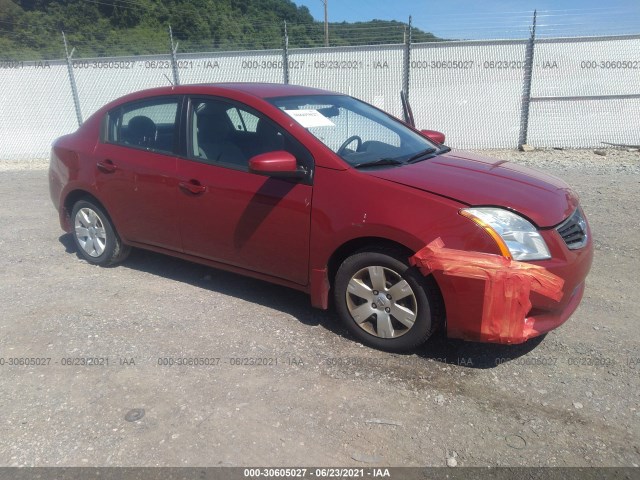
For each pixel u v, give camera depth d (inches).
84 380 129.2
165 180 169.8
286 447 107.1
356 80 533.6
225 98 163.9
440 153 171.9
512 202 130.3
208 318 159.2
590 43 499.8
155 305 168.1
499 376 130.0
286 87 180.1
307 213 143.6
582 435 109.8
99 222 196.5
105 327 154.3
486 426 112.7
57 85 569.9
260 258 156.3
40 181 396.8
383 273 136.9
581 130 520.1
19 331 153.0
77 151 194.9
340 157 144.9
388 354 139.9
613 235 230.2
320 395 122.9
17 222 269.6
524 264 123.6
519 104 521.3
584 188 320.5
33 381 129.1
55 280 190.1
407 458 104.3
